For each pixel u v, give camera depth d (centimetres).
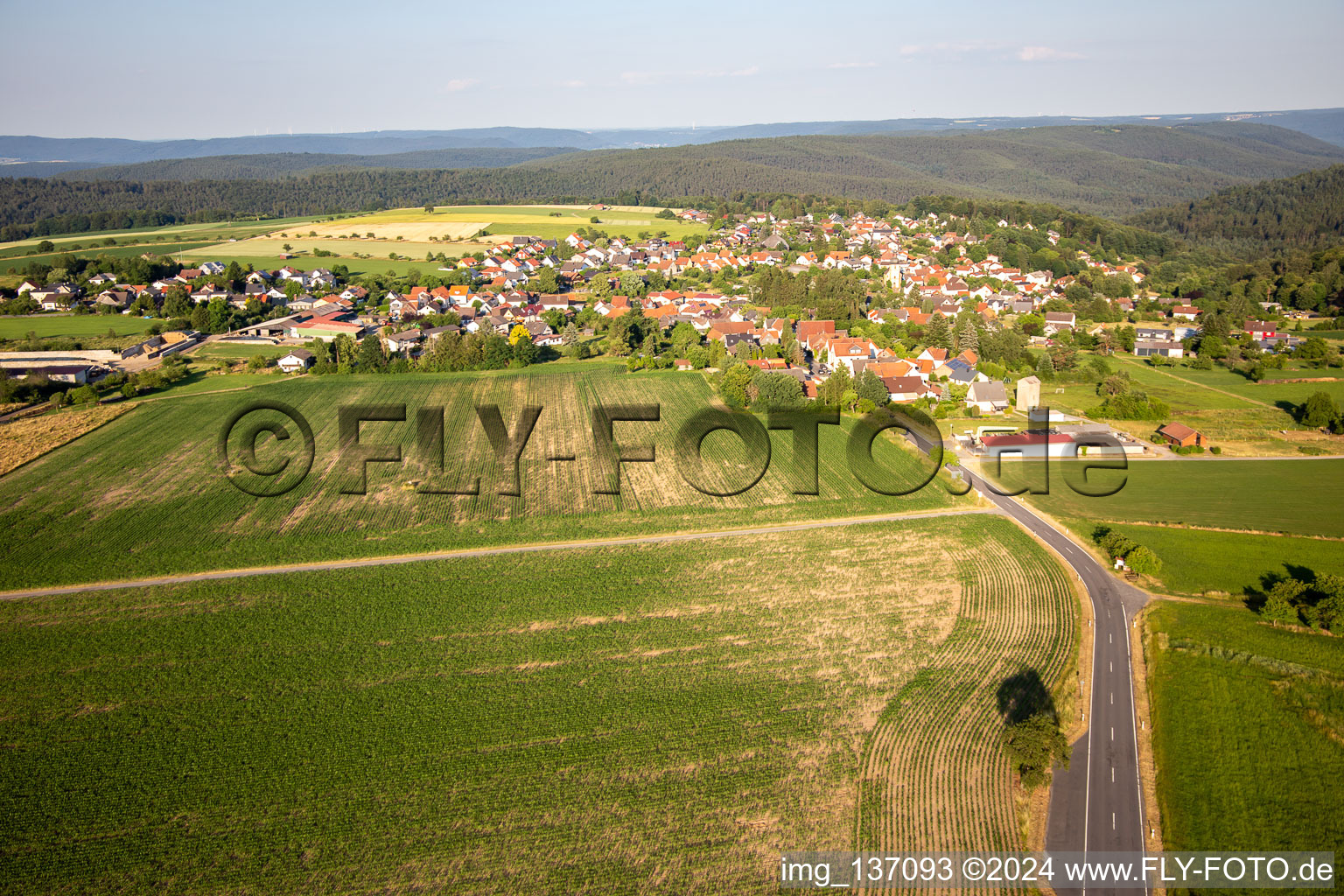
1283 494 8756
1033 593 6794
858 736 5106
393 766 4900
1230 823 4512
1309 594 6350
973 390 11669
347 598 6769
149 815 4584
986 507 8462
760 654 5962
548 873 4162
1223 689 5562
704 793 4669
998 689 5556
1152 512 8369
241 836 4434
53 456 9900
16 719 5362
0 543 7719
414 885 4116
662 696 5491
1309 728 5172
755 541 7744
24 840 4431
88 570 7238
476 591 6869
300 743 5106
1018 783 4772
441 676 5744
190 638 6219
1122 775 4856
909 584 6950
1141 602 6688
